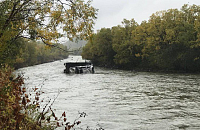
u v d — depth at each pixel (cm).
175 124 1120
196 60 4988
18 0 596
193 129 1041
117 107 1512
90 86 2734
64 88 2542
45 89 2447
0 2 599
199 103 1627
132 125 1096
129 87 2558
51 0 614
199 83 2762
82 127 1034
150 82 2994
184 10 5497
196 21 4781
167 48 5353
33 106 463
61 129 919
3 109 372
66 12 610
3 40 525
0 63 642
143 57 6178
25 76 4234
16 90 431
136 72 5197
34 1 623
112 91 2281
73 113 1319
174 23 5384
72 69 5469
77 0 598
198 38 4697
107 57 8119
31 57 9181
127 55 6681
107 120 1185
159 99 1802
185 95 1958
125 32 7438
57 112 1318
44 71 5662
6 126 355
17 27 642
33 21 632
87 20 607
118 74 4634
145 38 6172
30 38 651
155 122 1155
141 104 1616
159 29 5488
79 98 1869
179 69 5356
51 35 619
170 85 2630
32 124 423
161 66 5572
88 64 5794
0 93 403
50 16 617
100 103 1655
